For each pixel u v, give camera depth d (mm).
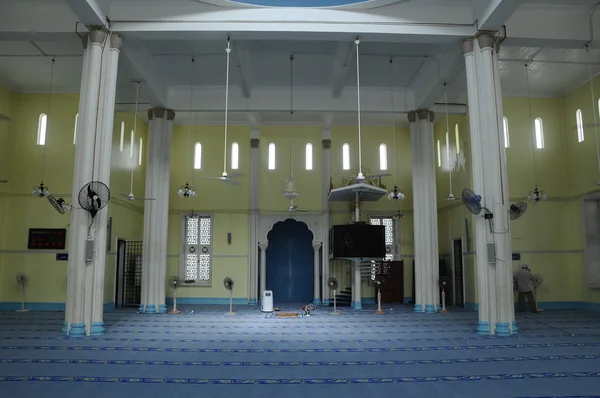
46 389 5535
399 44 12234
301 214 18438
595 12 10523
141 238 18531
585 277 14781
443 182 18000
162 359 7234
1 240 14906
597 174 14109
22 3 10133
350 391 5480
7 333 9664
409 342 8773
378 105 15523
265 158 18781
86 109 9688
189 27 10242
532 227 15461
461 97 15648
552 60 13062
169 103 15406
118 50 10281
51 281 14898
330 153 18641
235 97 15461
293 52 12969
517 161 15633
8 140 15258
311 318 12977
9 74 14172
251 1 10273
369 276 18203
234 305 17562
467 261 15625
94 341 8766
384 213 18641
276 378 6074
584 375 6242
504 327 9461
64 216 15094
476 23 10289
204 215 18500
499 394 5355
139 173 18234
